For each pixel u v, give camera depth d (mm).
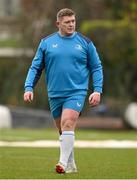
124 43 78062
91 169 23578
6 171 22594
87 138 47625
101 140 45250
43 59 22016
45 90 89312
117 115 98188
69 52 21578
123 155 31531
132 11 83312
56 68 21609
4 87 101625
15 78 99562
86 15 94375
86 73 21828
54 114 21953
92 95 21719
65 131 21109
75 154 32188
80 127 86938
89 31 78312
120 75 82438
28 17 96875
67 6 95312
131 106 80438
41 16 95125
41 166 24750
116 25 78688
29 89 21844
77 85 21578
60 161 21078
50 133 53594
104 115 101875
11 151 33375
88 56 21922
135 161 27797
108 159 28953
